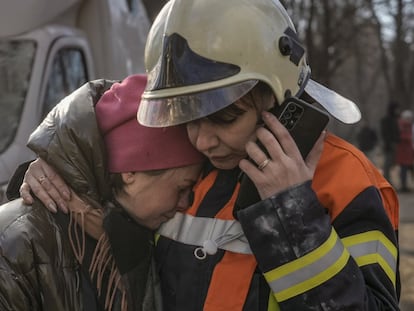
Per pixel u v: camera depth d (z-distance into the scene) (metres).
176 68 1.63
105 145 1.78
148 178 1.78
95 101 1.86
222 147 1.69
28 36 4.50
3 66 4.46
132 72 5.84
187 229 1.84
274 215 1.63
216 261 1.79
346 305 1.60
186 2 1.66
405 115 15.15
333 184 1.73
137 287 1.83
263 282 1.75
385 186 1.81
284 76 1.68
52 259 1.72
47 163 1.79
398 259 1.81
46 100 4.54
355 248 1.69
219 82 1.60
